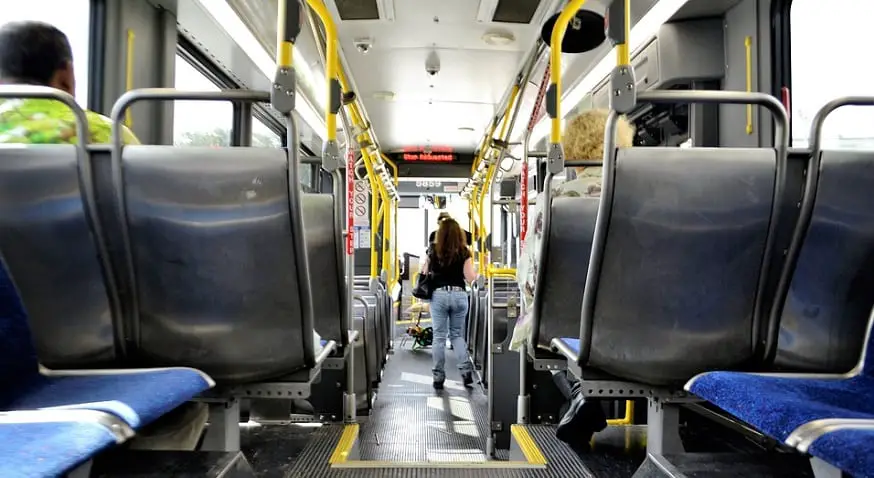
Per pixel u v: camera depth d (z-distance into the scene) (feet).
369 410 15.70
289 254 5.08
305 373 5.87
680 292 5.10
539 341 7.67
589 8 12.42
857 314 5.09
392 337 31.17
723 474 4.86
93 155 4.80
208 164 4.77
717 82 12.07
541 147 25.58
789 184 4.79
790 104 10.05
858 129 8.25
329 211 8.92
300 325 5.42
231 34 12.35
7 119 5.40
